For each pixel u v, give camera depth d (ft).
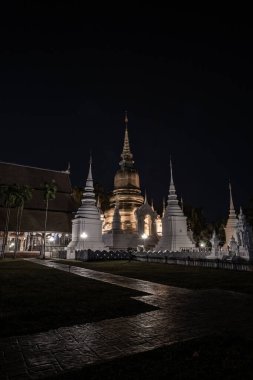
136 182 238.68
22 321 32.04
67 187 252.62
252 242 131.44
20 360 22.27
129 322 31.86
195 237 299.79
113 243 191.93
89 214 164.66
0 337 27.25
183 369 19.81
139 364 20.95
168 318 33.40
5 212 207.62
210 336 26.66
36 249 212.84
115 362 21.52
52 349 24.38
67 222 226.58
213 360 21.13
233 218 216.54
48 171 255.91
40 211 225.15
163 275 74.13
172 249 158.40
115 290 51.16
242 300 43.29
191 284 58.54
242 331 28.40
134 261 132.26
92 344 25.41
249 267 84.02
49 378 19.21
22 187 180.14
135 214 211.61
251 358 21.36
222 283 59.82
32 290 51.24
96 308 37.73
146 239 196.34
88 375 19.40
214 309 37.65
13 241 215.51
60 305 39.32
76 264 113.09
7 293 48.29
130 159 253.03
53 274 76.95
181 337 26.91
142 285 57.36
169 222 166.20
